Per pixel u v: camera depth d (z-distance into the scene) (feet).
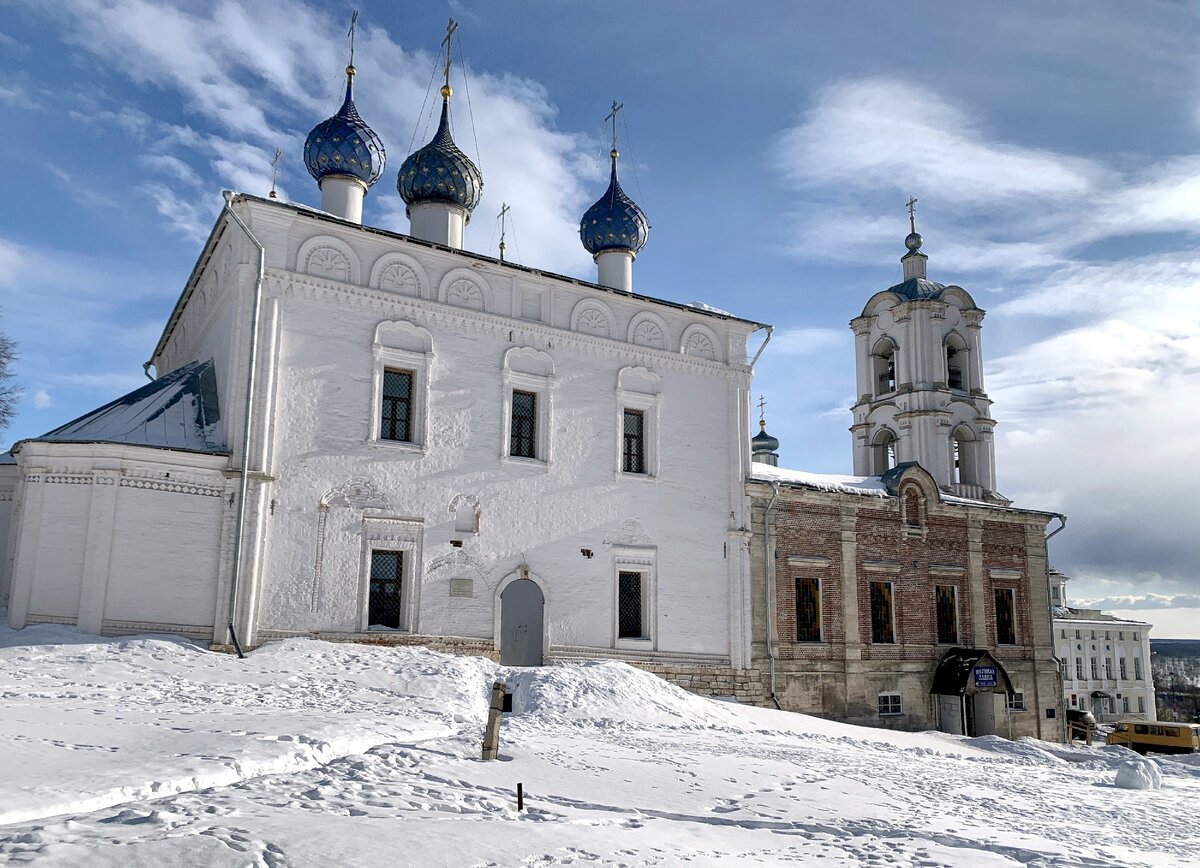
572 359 76.74
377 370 66.85
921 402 111.86
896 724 90.17
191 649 54.60
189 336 82.07
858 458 119.03
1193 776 62.49
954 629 98.37
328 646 58.49
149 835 18.72
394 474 66.54
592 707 56.90
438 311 70.28
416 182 82.48
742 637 80.89
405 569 66.23
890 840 27.45
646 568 77.71
